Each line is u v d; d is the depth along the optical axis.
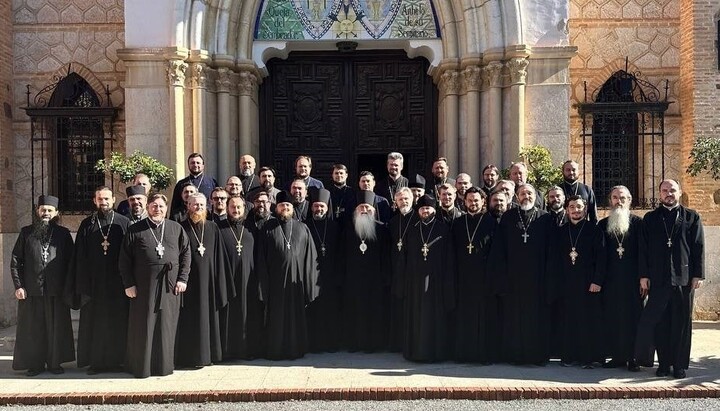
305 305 8.12
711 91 10.58
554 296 7.59
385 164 11.92
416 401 6.52
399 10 10.98
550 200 7.91
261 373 7.35
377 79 11.81
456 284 7.80
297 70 11.76
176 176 10.09
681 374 7.12
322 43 11.12
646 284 7.28
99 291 7.57
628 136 11.15
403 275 7.95
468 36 10.46
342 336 8.62
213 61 10.41
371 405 6.39
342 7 10.97
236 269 7.89
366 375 7.21
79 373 7.57
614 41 11.25
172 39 10.10
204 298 7.63
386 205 8.70
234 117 10.71
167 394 6.57
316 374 7.28
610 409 6.23
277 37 10.99
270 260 7.97
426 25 11.02
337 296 8.56
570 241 7.62
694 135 10.62
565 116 10.20
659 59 11.22
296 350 7.98
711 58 10.58
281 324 7.93
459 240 7.82
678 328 7.14
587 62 11.26
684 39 10.89
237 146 10.78
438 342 7.77
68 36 11.24
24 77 11.24
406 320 7.93
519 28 10.16
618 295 7.47
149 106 10.18
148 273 7.28
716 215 10.72
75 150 11.20
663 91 11.20
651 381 6.99
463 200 8.43
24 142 11.22
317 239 8.44
